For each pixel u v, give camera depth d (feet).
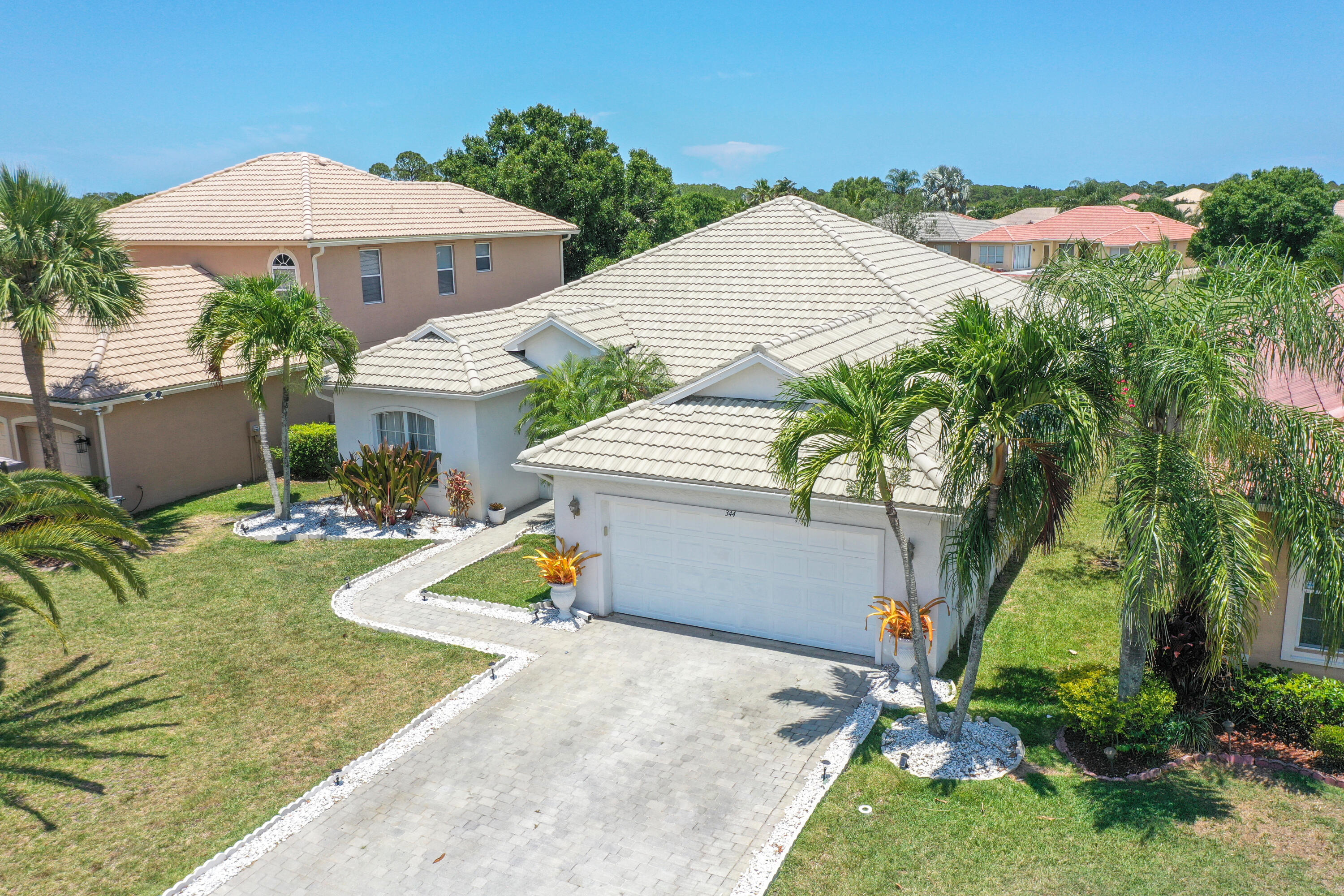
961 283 88.99
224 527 69.67
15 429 76.84
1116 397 33.06
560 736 40.78
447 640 50.57
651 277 84.02
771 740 39.99
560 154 141.49
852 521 45.19
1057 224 241.96
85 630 52.21
